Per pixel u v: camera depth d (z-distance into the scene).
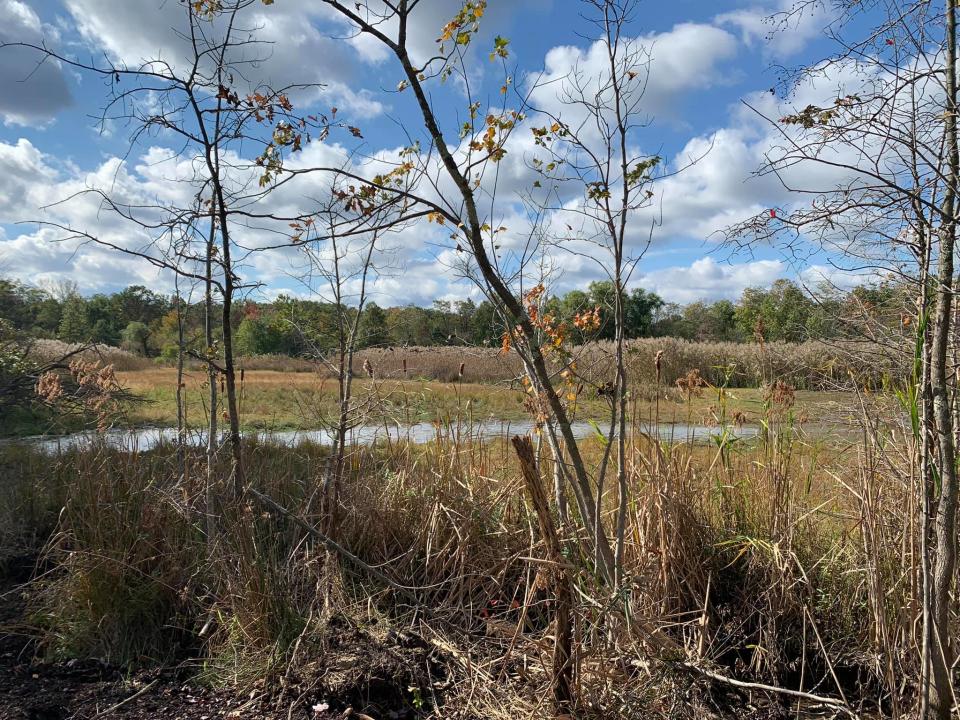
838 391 3.62
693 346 16.69
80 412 8.07
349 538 4.49
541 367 3.00
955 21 2.44
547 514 2.88
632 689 3.12
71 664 3.65
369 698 3.25
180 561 4.12
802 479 4.23
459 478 4.80
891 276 2.71
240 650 3.62
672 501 3.89
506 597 4.09
